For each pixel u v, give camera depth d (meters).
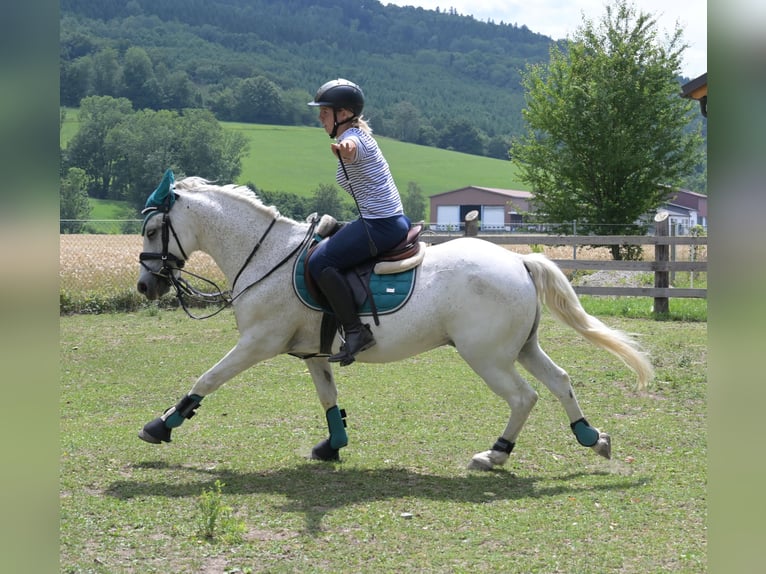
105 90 102.81
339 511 4.85
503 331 5.54
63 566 3.99
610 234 25.08
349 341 5.51
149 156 63.44
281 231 5.94
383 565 4.02
